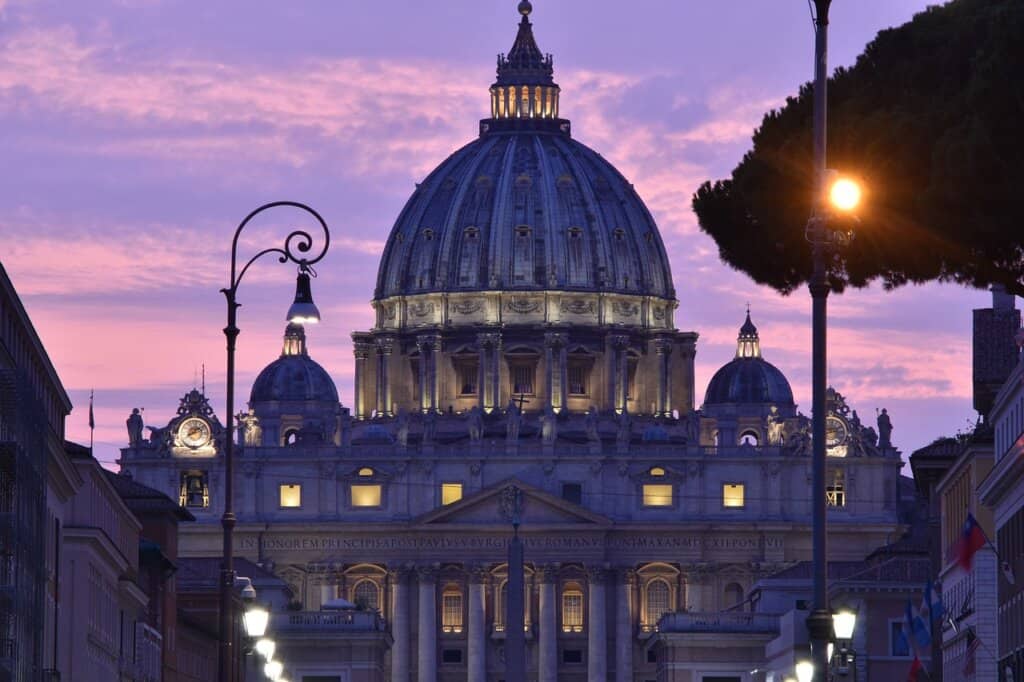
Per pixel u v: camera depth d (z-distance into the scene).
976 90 130.38
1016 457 177.88
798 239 141.00
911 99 135.88
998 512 194.25
